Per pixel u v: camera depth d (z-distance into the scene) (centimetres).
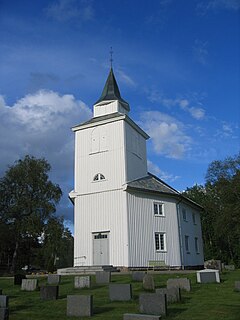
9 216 5119
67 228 5622
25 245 5578
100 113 4112
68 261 5950
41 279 2634
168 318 1262
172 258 3603
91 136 3847
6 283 2541
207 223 7612
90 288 2034
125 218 3375
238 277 2402
